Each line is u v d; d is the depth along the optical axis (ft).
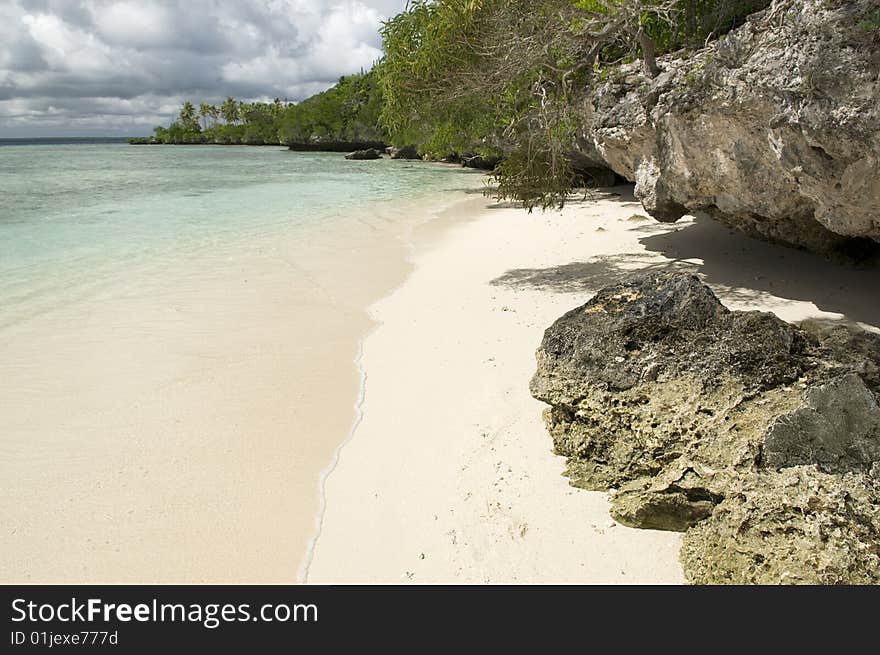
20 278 46.91
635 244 52.37
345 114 307.37
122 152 332.39
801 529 14.60
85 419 26.20
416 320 37.40
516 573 16.72
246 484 21.76
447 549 17.83
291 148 340.18
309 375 30.37
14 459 23.29
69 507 20.58
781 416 16.76
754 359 18.76
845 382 16.60
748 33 30.86
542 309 37.40
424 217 78.13
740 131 32.24
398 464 22.33
